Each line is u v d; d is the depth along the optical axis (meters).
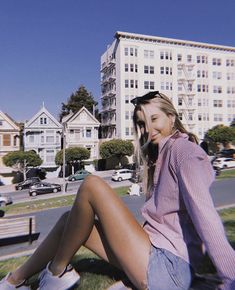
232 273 1.47
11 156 48.22
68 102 84.31
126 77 57.59
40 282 2.34
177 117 2.29
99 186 2.03
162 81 59.88
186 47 61.50
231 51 64.81
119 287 2.31
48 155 55.09
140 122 2.36
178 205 1.90
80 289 2.82
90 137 57.97
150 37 58.72
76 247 2.23
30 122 54.47
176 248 1.89
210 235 1.54
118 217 1.98
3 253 9.16
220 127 57.84
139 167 2.51
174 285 1.80
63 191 35.69
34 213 20.94
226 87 64.31
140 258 1.90
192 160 1.74
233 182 27.11
